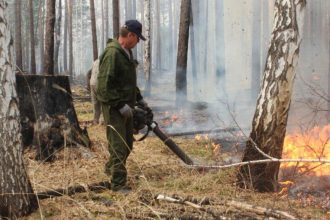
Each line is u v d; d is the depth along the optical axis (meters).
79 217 3.66
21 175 3.67
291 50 4.27
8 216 3.57
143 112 4.71
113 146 4.40
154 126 4.85
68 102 6.06
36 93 5.79
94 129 7.91
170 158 5.78
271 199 4.09
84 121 9.06
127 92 4.38
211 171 4.98
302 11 4.27
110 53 4.27
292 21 4.25
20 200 3.65
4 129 3.54
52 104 5.89
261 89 4.47
